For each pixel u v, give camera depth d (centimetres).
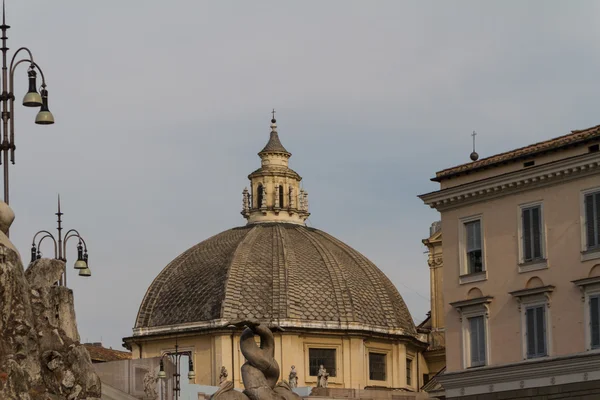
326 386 17375
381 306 18912
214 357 17988
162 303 18775
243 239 19500
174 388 12588
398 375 18650
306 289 18688
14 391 4491
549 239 10088
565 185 10019
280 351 18075
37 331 4728
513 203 10362
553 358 9888
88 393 4834
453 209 10825
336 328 18338
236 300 18400
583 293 9775
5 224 4844
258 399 4472
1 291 4553
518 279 10250
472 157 11056
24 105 6688
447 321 10738
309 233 19888
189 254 19638
